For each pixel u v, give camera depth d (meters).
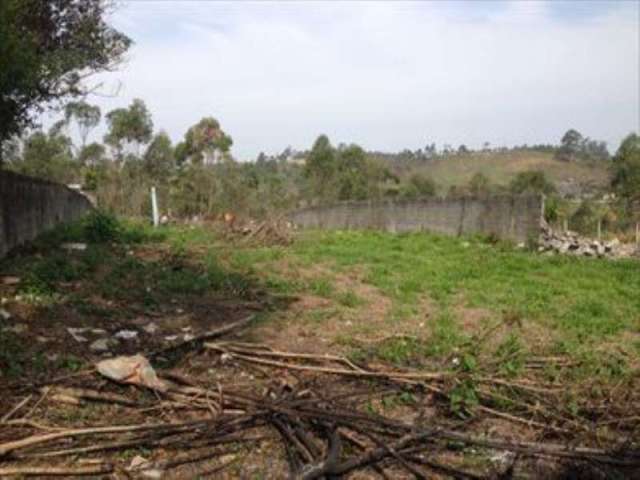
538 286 10.88
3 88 10.41
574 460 4.57
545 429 5.04
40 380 5.46
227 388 5.54
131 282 9.90
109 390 5.40
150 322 7.68
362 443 4.59
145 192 35.19
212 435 4.64
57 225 19.12
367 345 7.11
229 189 35.84
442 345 7.07
